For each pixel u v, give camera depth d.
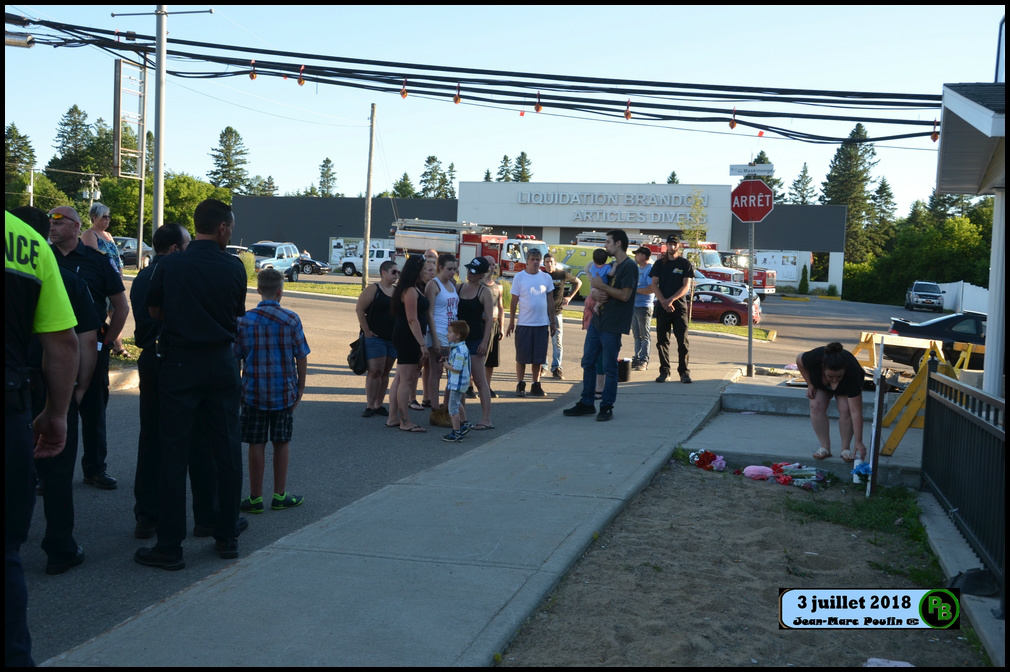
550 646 3.69
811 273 67.06
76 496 5.96
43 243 3.20
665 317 11.51
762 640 3.84
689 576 4.62
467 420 9.28
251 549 4.93
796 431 8.55
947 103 6.01
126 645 3.49
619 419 8.95
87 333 4.56
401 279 8.38
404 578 4.30
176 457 4.56
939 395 6.13
